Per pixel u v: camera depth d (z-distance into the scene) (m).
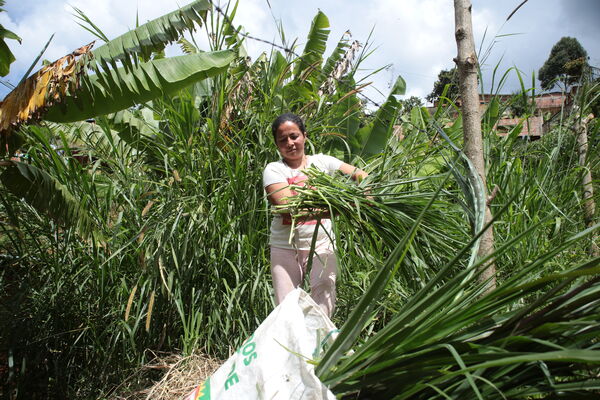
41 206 3.14
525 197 3.32
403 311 1.45
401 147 3.86
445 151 3.43
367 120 5.46
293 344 1.59
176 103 4.39
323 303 2.71
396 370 1.37
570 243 1.32
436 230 2.36
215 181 3.71
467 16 2.35
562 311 1.27
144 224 3.21
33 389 3.11
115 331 3.22
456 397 1.29
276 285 2.76
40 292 3.40
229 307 3.14
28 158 3.57
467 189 2.09
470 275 1.67
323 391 1.40
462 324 1.38
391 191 2.76
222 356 3.15
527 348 1.29
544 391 1.18
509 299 1.35
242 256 3.47
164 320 3.36
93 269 3.45
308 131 4.25
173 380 2.79
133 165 3.91
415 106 4.68
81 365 3.31
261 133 3.90
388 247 2.41
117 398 2.90
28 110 3.04
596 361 1.01
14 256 3.56
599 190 3.54
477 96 2.34
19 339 3.23
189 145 3.68
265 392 1.53
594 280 1.24
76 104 3.32
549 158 3.38
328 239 2.78
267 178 2.76
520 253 3.02
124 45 3.51
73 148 3.98
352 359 1.46
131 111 5.11
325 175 2.39
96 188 3.88
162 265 3.30
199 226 3.30
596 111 3.62
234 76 4.45
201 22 3.79
